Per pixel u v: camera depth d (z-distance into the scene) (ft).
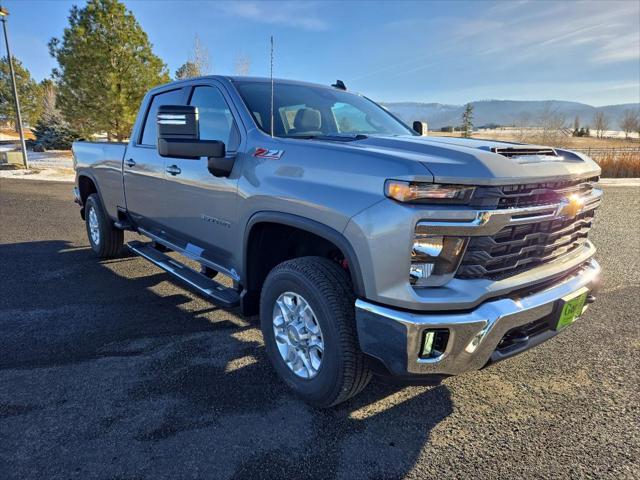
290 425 8.25
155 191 13.30
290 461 7.35
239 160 9.95
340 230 7.54
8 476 6.86
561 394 9.49
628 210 35.42
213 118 11.50
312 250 9.91
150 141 13.99
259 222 9.25
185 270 12.76
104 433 7.90
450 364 7.13
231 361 10.52
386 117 13.48
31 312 13.20
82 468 7.08
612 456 7.61
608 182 64.49
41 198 35.76
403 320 6.85
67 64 69.92
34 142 99.50
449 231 6.81
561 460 7.50
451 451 7.68
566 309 8.21
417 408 8.89
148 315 13.14
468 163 7.04
